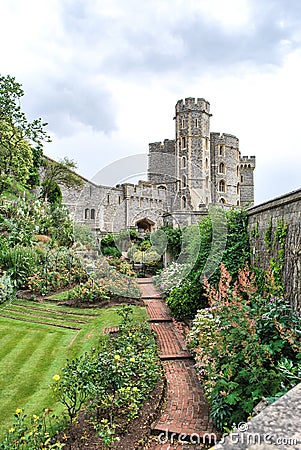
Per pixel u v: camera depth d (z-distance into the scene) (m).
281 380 3.26
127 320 6.59
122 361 4.22
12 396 4.56
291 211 5.30
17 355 5.98
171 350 6.09
